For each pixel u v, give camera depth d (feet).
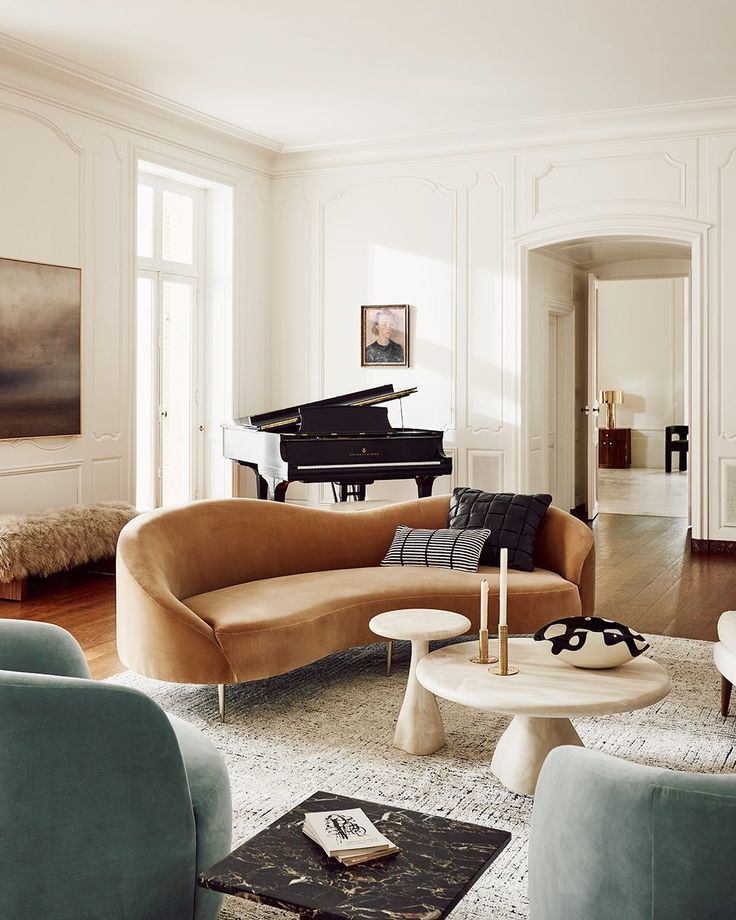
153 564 11.93
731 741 11.00
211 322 26.68
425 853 5.71
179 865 6.16
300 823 6.10
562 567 14.20
